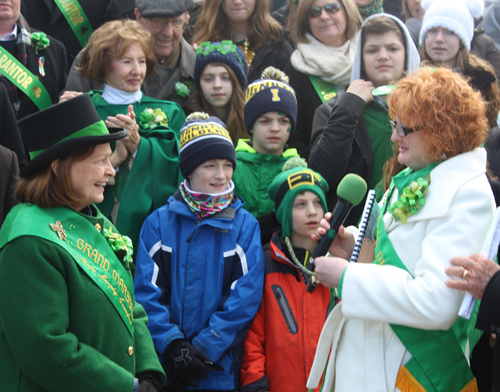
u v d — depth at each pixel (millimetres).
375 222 2213
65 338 1754
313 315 2742
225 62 3721
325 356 2189
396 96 2029
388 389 1964
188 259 2789
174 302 2746
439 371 1926
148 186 3184
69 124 1917
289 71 4062
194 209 2828
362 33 3617
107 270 1992
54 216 1906
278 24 4242
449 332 1962
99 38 3387
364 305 1929
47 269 1778
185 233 2840
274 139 3371
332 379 2178
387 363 1982
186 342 2637
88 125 1944
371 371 1987
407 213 1997
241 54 3812
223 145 2887
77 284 1846
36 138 1928
